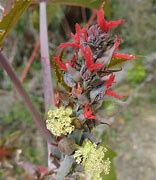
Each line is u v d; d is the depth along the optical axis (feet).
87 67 0.36
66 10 1.46
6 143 0.74
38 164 1.29
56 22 1.56
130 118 1.54
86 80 0.37
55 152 0.46
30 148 1.33
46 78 0.52
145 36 1.67
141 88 1.62
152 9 1.72
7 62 0.48
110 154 0.52
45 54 0.53
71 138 0.40
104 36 0.36
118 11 1.65
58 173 0.43
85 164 0.39
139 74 1.59
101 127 0.83
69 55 1.22
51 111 0.39
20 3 0.41
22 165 0.68
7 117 1.45
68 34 1.54
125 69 1.56
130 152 1.42
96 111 0.39
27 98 0.48
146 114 1.56
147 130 1.51
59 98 0.39
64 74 0.38
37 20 0.73
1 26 0.42
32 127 1.42
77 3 0.58
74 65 0.38
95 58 0.36
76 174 0.43
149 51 1.67
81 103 0.38
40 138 1.36
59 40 1.60
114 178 0.57
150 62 1.65
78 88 0.37
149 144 1.46
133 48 1.65
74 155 0.39
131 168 1.37
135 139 1.47
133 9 1.68
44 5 0.55
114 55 0.37
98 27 0.36
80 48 0.36
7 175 1.10
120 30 1.61
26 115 1.44
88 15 1.46
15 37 1.54
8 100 1.47
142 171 1.37
